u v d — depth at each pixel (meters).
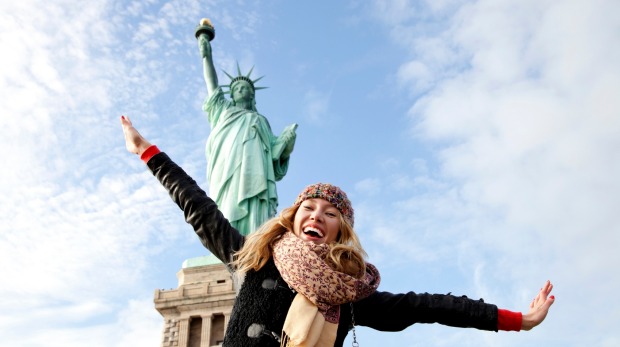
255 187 86.62
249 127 92.69
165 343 87.00
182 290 90.38
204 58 102.81
